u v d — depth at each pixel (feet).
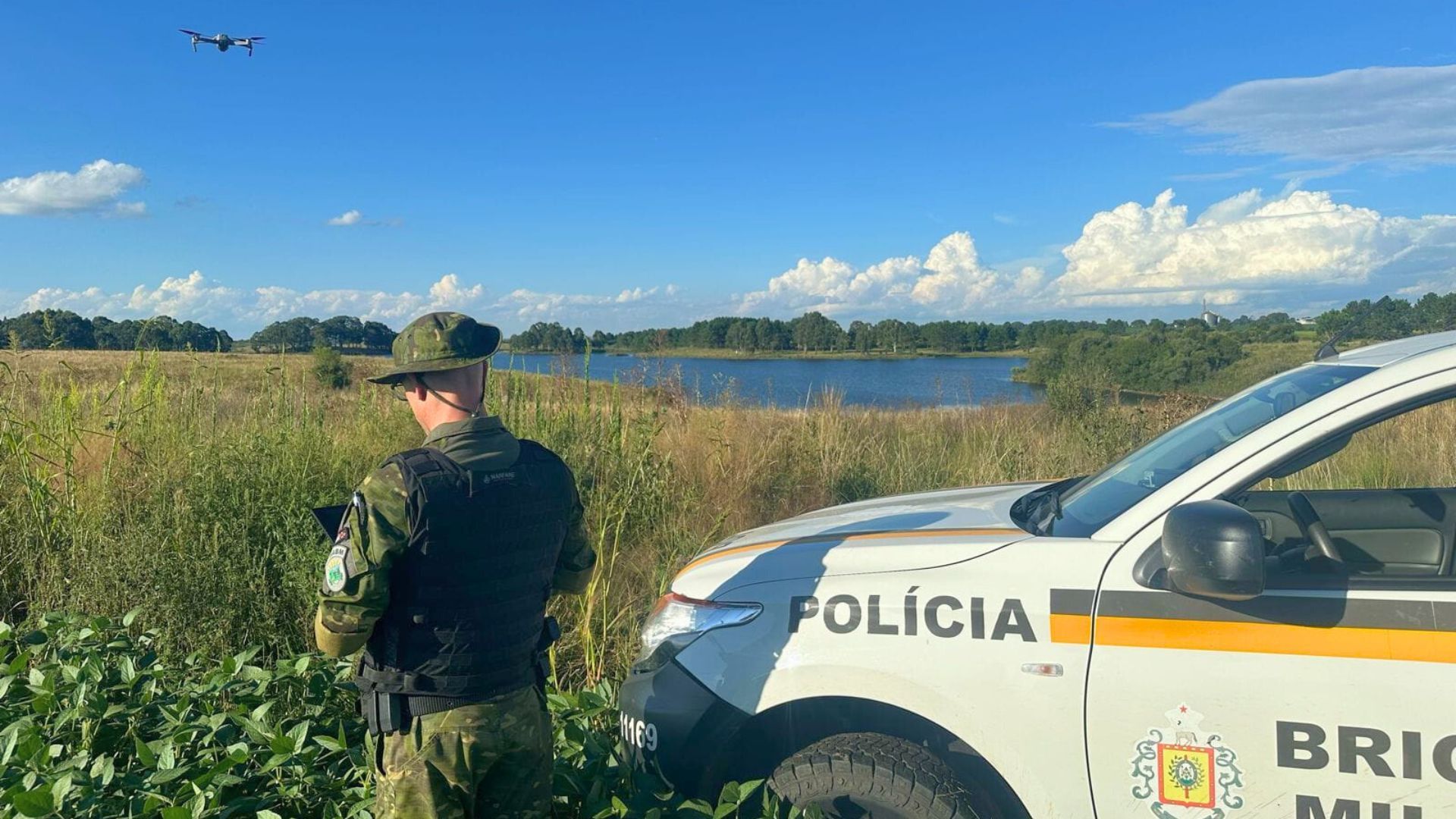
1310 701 6.59
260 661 14.71
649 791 8.46
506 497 7.06
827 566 8.43
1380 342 9.05
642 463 20.70
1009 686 7.32
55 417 19.98
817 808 7.63
